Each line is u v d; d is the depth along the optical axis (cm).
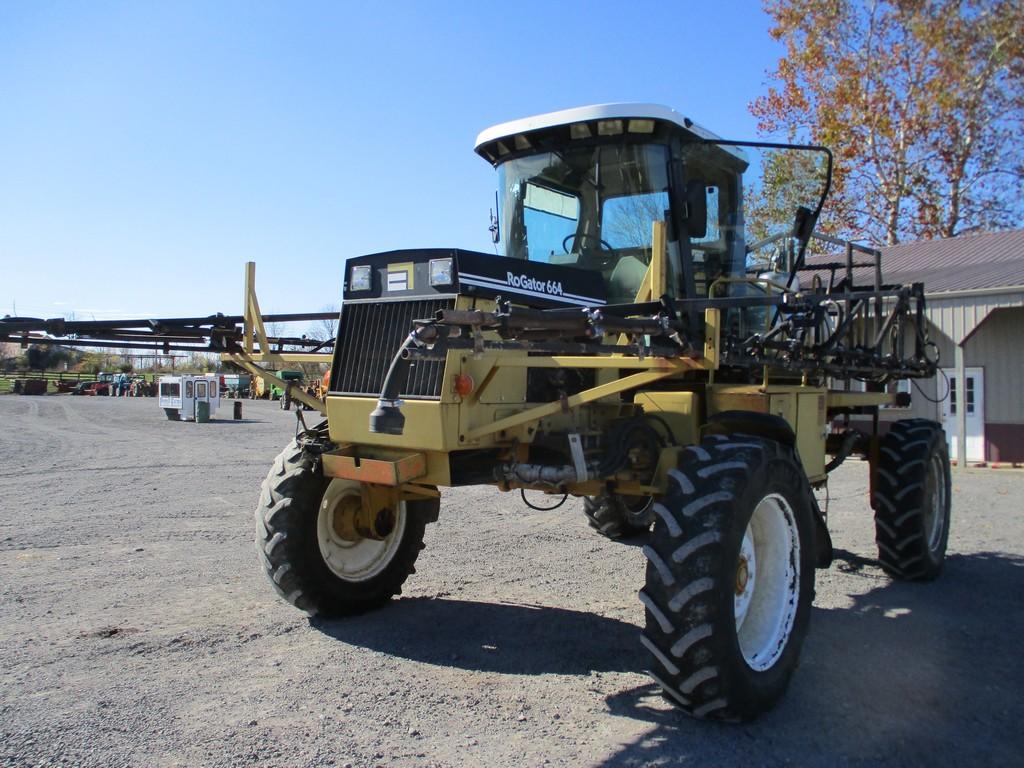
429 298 410
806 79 2652
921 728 353
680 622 337
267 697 378
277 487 482
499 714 363
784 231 564
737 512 351
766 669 369
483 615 515
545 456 456
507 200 550
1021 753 330
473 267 408
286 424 2703
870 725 356
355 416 432
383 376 425
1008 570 662
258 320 499
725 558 341
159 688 386
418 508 549
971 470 1383
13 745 323
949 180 2575
